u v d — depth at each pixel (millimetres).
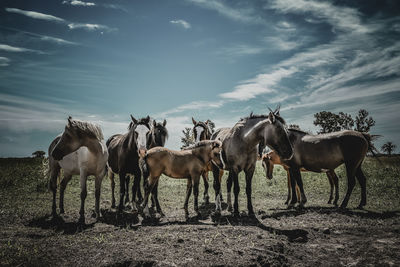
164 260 3953
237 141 7309
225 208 8609
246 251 4270
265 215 7203
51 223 6484
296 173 8164
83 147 6543
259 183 13469
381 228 5578
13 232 5570
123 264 3900
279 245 4578
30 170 14398
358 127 44656
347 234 5344
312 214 7020
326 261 4125
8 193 10094
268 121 6965
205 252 4266
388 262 4004
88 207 8508
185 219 7012
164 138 8562
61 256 4176
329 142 7785
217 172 8133
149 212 7703
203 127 9625
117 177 14391
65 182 7477
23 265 3865
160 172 7102
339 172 15227
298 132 8422
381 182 11438
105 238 5113
